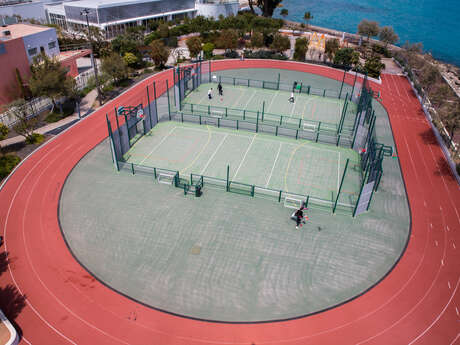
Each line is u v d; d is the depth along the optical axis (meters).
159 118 40.81
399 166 34.16
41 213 26.50
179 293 20.50
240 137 37.19
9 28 50.47
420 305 20.31
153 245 23.67
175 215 26.20
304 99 47.97
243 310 19.64
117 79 53.47
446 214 27.75
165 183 29.66
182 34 75.06
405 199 29.30
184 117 41.12
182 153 33.91
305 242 24.23
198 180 29.94
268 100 47.16
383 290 21.14
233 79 52.19
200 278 21.44
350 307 20.05
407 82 57.84
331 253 23.50
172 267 22.11
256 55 65.56
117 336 18.22
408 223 26.56
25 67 46.03
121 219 25.78
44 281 21.14
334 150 35.41
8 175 31.16
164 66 60.03
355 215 26.80
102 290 20.62
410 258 23.48
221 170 31.41
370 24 74.00
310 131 38.59
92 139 37.34
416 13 141.00
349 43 80.62
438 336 18.66
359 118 34.78
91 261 22.48
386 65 67.00
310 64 63.25
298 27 91.50
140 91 50.19
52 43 51.50
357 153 35.03
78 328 18.58
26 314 19.23
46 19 78.25
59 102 42.97
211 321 19.00
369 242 24.58
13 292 20.45
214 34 73.50
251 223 25.67
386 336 18.59
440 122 42.31
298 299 20.38
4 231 24.83
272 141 36.59
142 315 19.25
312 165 32.72
